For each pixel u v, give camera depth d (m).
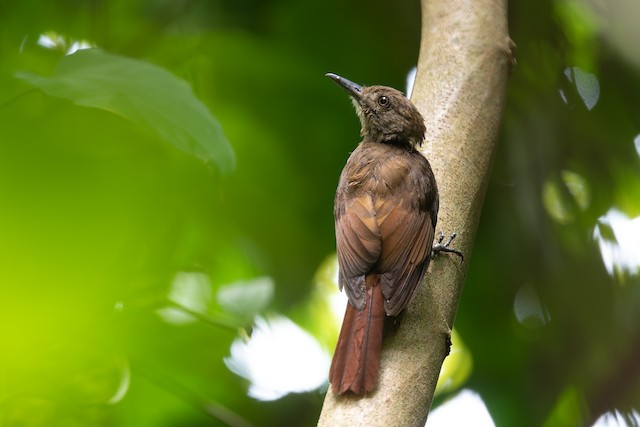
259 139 10.98
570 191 10.76
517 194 10.56
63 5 10.59
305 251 11.30
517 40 10.82
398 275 7.12
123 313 6.99
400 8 11.48
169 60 11.27
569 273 10.73
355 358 6.48
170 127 6.64
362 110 9.58
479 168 7.63
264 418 11.59
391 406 6.33
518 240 10.84
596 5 9.32
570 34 10.82
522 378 11.79
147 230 5.92
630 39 8.24
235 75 11.20
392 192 7.74
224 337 10.78
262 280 11.70
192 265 9.87
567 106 10.82
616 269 10.84
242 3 11.58
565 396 11.93
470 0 8.10
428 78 7.98
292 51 11.43
